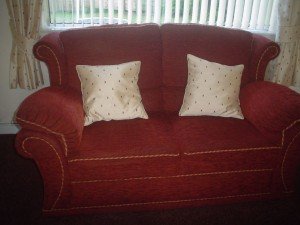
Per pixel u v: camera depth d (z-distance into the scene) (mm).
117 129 1722
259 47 2000
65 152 1483
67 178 1507
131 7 2234
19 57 2217
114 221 1614
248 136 1652
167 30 1979
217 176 1625
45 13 2254
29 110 1417
